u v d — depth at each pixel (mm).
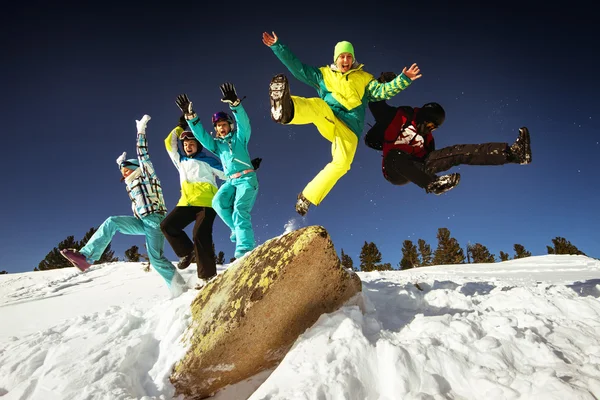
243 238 3951
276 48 3068
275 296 2227
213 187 4316
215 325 2344
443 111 3039
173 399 2289
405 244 32344
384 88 2967
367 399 1710
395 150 2979
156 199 4477
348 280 2479
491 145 2695
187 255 4262
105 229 4219
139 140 4477
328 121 2916
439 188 2662
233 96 3867
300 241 2258
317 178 2994
